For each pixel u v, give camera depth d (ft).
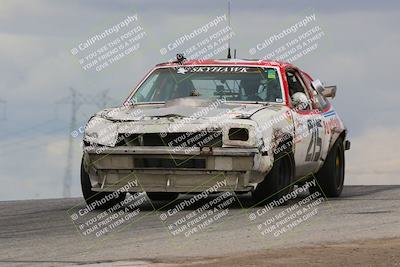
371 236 55.21
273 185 73.05
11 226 65.72
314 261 46.68
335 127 86.53
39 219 69.72
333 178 85.30
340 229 59.06
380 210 69.72
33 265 48.29
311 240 54.70
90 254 51.65
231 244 54.19
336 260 46.80
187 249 52.65
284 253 49.47
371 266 45.06
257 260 47.26
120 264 47.44
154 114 73.36
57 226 65.00
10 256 51.60
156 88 80.38
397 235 55.26
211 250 51.96
